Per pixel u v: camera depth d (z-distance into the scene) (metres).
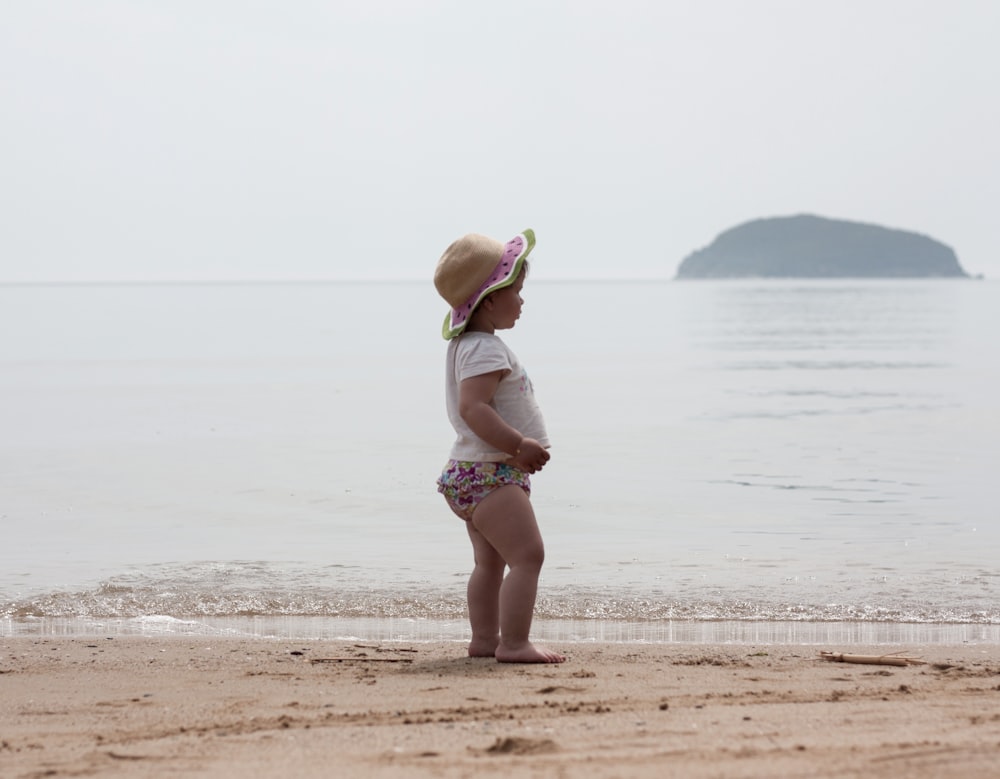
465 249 4.83
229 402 20.78
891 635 5.73
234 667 4.68
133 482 11.53
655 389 23.27
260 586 7.03
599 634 5.77
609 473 12.08
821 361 31.88
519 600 4.68
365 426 16.81
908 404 19.61
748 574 7.34
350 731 3.37
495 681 4.22
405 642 5.49
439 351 39.66
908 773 2.84
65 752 3.23
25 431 16.23
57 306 114.00
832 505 10.09
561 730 3.33
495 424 4.61
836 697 3.87
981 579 7.14
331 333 55.75
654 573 7.38
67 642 5.39
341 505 10.14
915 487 11.08
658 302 125.00
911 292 184.88
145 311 96.19
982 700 3.80
